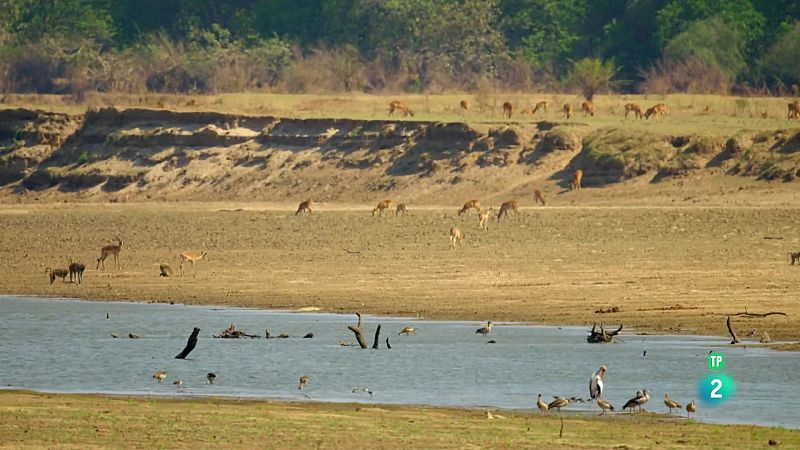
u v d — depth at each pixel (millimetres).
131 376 95875
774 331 110938
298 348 107500
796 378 91250
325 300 133625
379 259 157500
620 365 97562
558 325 116750
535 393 88312
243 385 92125
